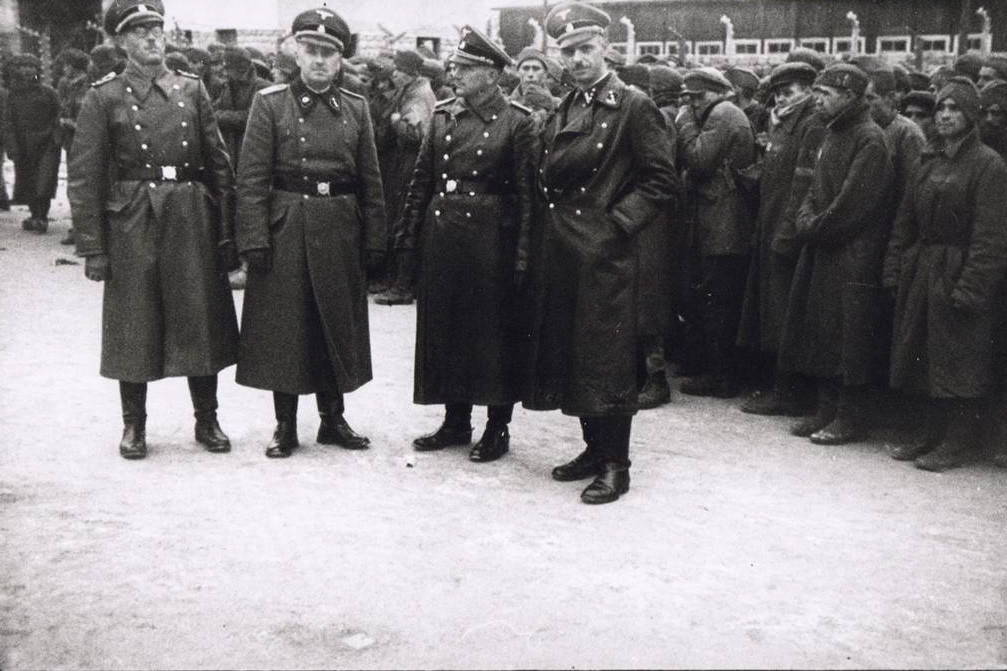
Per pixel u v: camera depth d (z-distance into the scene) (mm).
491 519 4324
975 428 5246
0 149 13789
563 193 4613
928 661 3205
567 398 4594
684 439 5594
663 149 4527
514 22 16141
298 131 4977
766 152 6156
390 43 10016
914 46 12688
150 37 4949
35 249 11070
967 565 3932
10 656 3137
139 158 4938
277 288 5008
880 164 5324
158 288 4957
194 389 5188
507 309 5055
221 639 3275
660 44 17625
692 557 3965
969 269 4934
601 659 3180
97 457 5020
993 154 4961
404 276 8977
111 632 3307
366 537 4102
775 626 3418
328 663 3135
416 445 5297
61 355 6906
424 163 5211
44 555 3871
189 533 4105
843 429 5566
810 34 15438
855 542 4145
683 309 6867
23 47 13500
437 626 3379
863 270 5379
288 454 5117
